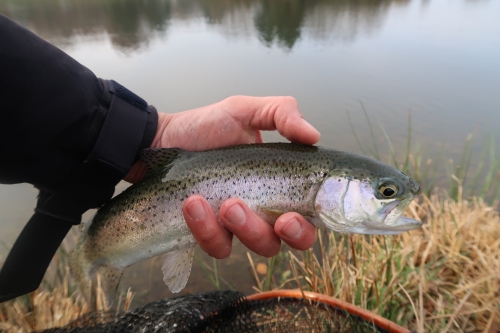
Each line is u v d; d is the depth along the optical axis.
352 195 0.20
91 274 0.22
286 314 0.22
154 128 0.21
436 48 1.02
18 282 0.18
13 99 0.16
